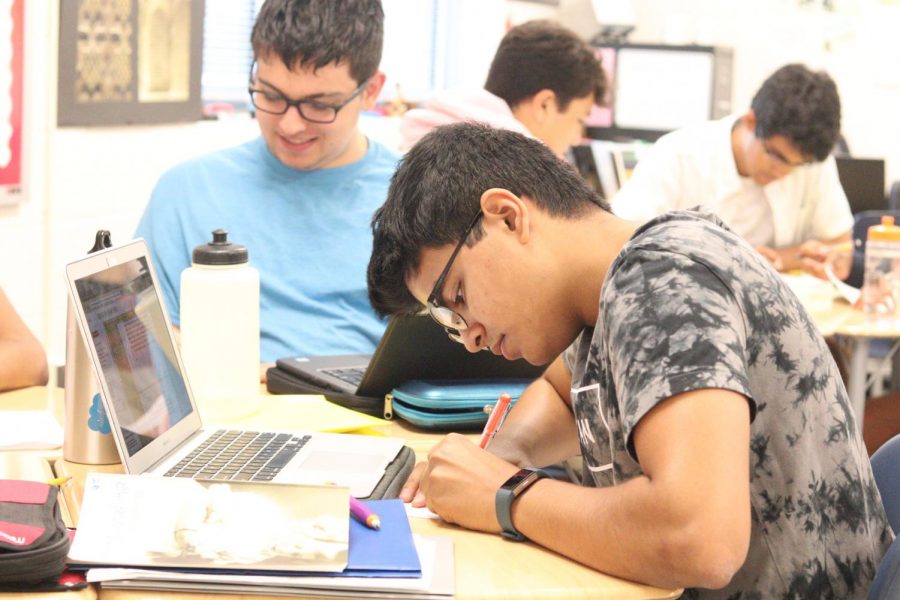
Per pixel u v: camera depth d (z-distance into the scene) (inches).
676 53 213.5
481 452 50.8
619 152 184.7
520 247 48.3
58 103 109.9
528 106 121.0
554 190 49.5
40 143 109.0
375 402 69.9
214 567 41.6
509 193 48.3
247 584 41.4
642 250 45.5
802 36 219.9
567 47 120.0
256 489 47.4
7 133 103.1
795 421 46.6
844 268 134.4
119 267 57.4
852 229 148.3
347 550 43.2
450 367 69.7
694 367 41.9
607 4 225.0
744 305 45.0
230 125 142.6
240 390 65.4
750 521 44.7
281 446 59.2
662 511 41.0
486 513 48.1
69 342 57.4
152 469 54.1
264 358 88.0
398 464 56.9
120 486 46.5
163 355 59.9
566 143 124.9
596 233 49.2
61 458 58.9
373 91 94.9
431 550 45.5
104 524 44.0
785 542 47.2
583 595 42.6
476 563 45.1
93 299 53.5
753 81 224.7
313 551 42.9
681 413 41.4
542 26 121.5
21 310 108.9
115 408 52.1
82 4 111.1
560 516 45.6
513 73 120.7
